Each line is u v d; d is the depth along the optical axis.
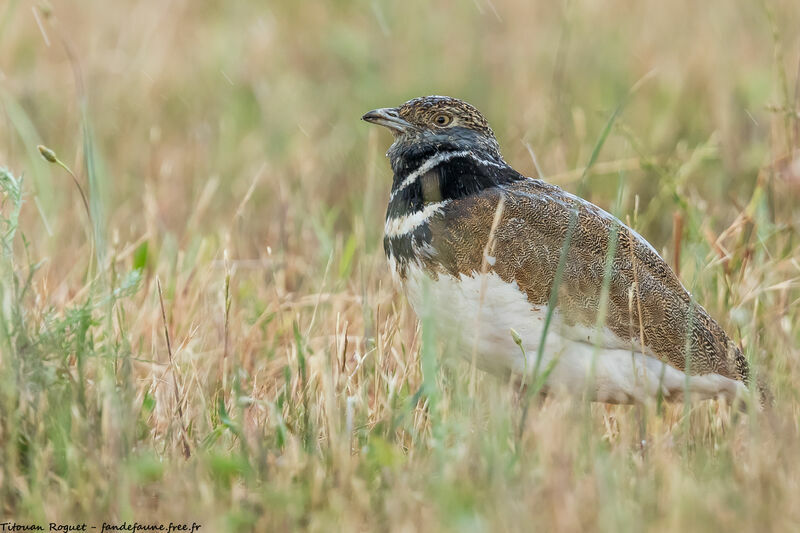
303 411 9.70
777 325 11.33
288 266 13.12
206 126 17.31
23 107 17.31
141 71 18.45
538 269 9.87
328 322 11.86
